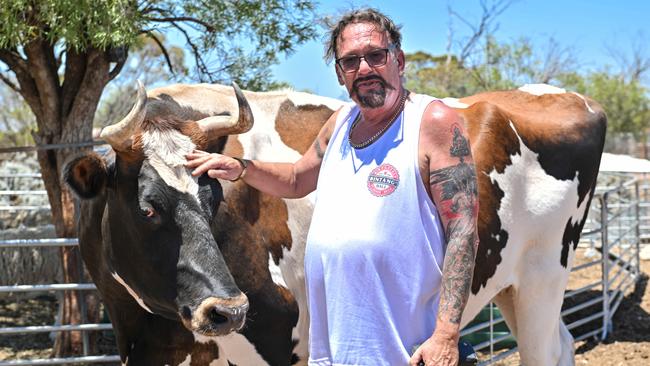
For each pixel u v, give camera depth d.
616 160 7.99
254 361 3.69
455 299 2.46
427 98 2.62
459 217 2.50
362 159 2.62
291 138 4.07
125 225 3.21
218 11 6.68
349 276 2.58
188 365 3.71
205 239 3.01
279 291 3.71
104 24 5.50
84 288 5.41
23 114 20.42
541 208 4.56
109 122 17.95
